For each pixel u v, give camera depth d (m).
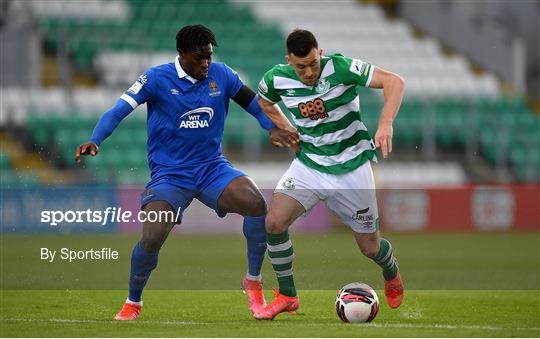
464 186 65.88
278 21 88.69
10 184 59.47
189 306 27.84
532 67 94.06
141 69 77.00
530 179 75.12
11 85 72.62
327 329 20.75
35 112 71.19
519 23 95.00
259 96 23.75
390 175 72.06
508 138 76.31
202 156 24.11
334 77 22.47
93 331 20.69
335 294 30.47
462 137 76.19
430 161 74.75
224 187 23.81
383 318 24.45
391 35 90.06
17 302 28.59
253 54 82.31
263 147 72.06
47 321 23.03
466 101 78.50
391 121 22.08
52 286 33.00
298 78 22.77
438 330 20.62
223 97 24.19
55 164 69.12
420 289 32.78
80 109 72.25
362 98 77.06
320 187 23.00
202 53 23.14
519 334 20.09
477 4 95.44
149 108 24.33
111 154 68.94
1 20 76.56
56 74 77.94
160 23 84.56
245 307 27.61
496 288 33.22
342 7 93.06
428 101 77.81
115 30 83.06
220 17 87.06
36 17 81.88
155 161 24.17
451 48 91.62
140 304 24.20
